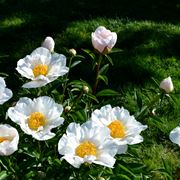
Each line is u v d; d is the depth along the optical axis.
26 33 3.50
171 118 2.63
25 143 1.60
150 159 2.39
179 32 3.59
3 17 3.74
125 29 3.59
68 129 1.40
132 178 1.65
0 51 3.24
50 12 3.85
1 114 1.74
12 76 2.94
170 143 2.49
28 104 1.47
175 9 4.07
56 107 1.47
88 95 1.72
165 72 3.08
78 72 3.01
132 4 4.09
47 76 1.56
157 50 3.32
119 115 1.51
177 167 2.34
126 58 3.18
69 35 3.48
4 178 1.54
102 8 3.98
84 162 1.34
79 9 3.93
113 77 2.99
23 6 3.93
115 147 1.38
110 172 1.61
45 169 1.60
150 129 2.53
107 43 1.69
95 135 1.40
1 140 1.38
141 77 3.01
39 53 1.62
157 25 3.66
